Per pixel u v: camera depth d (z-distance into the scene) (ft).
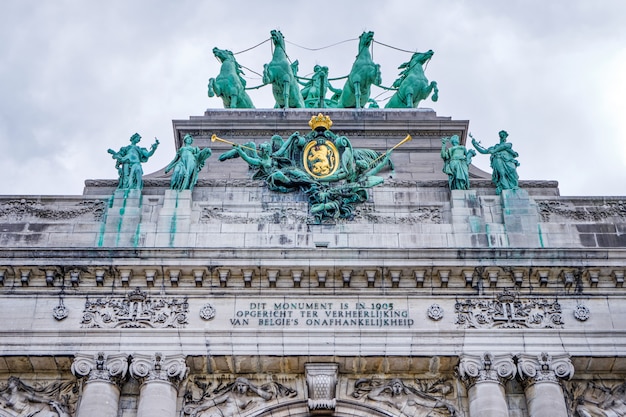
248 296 127.34
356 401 124.36
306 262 126.93
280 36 174.81
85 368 121.49
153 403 119.34
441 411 123.44
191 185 137.49
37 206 135.85
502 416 119.24
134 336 123.95
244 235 133.28
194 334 124.16
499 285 127.65
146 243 131.95
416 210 136.98
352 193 137.39
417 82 170.30
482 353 123.44
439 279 127.54
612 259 127.44
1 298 126.41
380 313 126.31
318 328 124.98
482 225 134.51
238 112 163.53
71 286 127.13
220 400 123.75
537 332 124.77
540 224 134.72
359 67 171.53
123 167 140.36
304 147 142.92
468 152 141.69
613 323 125.70
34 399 123.85
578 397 125.08
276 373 126.11
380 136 156.35
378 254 127.13
